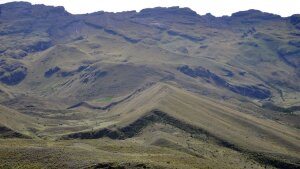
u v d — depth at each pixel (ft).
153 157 299.38
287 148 530.27
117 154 304.71
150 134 494.18
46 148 297.12
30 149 293.02
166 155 317.01
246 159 438.81
